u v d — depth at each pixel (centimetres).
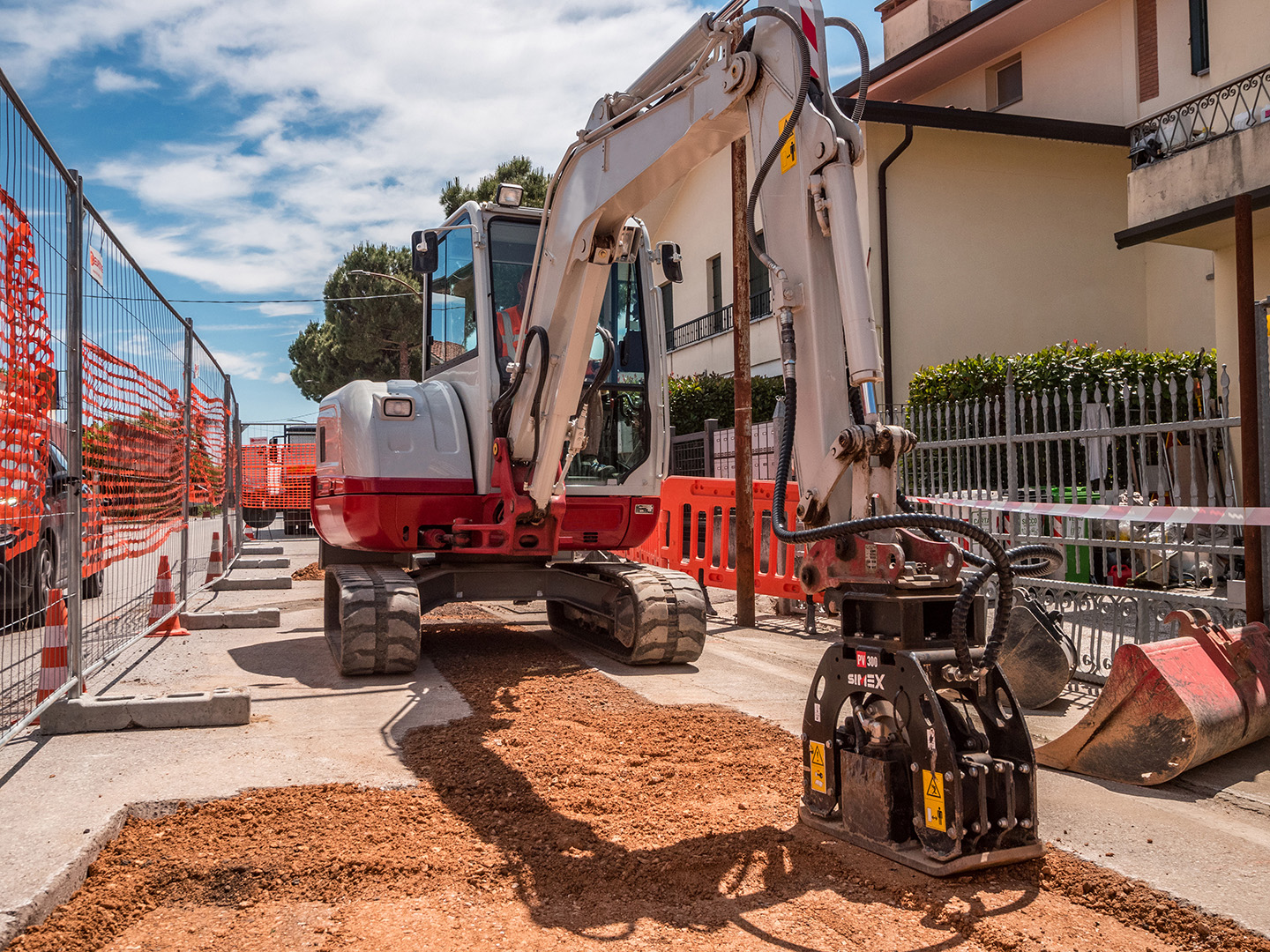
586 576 753
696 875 322
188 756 448
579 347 590
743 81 404
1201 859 334
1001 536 699
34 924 278
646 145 489
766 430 1517
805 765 372
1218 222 987
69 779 406
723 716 534
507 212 714
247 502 2259
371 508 679
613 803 390
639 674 667
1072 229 1606
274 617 906
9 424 432
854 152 363
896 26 2002
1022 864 329
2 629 459
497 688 615
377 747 472
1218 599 543
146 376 742
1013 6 1580
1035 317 1580
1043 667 562
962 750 330
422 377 806
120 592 666
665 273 754
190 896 307
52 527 504
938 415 784
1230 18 1381
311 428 2298
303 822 364
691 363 2128
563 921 288
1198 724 408
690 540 1052
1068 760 451
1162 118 1211
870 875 319
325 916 291
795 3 387
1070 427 640
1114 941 276
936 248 1538
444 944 272
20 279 437
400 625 642
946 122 1482
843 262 351
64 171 496
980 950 271
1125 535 622
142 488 730
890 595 331
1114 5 1562
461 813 379
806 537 331
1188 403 574
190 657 735
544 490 629
